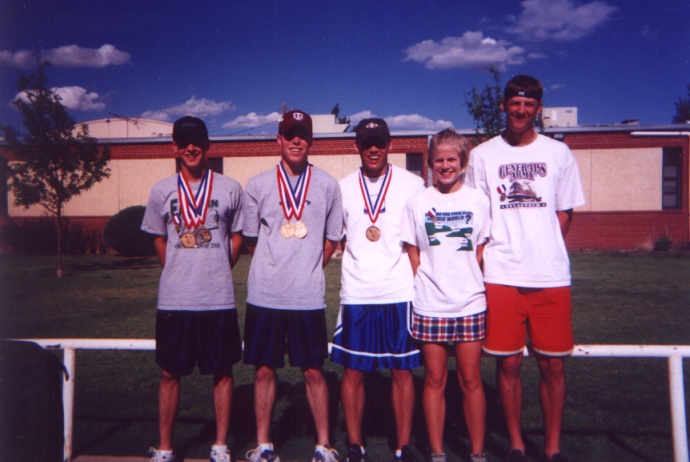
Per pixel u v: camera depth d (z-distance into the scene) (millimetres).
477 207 3635
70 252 22359
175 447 4277
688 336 7551
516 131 3662
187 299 3703
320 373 3812
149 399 5410
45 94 14547
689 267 15438
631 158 20500
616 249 20688
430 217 3654
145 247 20547
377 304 3795
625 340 7352
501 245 3645
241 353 3877
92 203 22562
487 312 3674
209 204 3797
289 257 3738
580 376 5957
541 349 3615
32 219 22812
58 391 2992
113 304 10562
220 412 3834
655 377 5910
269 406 3803
